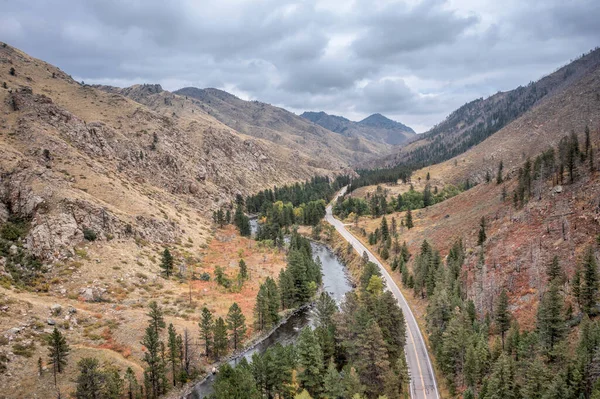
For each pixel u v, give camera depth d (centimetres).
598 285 5753
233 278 11206
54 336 5522
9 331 5928
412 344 7381
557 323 5372
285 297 10038
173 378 6431
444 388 5944
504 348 5975
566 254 7425
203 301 9350
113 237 10531
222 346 7331
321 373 5859
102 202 11669
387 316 6594
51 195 10038
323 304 7688
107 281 8894
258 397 5075
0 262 7912
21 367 5462
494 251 9156
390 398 5359
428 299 9025
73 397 5322
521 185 10925
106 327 7131
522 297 7150
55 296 7831
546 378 4547
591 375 4406
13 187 9762
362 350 5853
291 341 8244
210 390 6419
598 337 4634
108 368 5947
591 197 8362
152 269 10306
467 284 8681
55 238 9156
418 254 11412
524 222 9362
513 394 4666
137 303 8406
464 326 6303
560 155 10869
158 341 6719
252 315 9131
